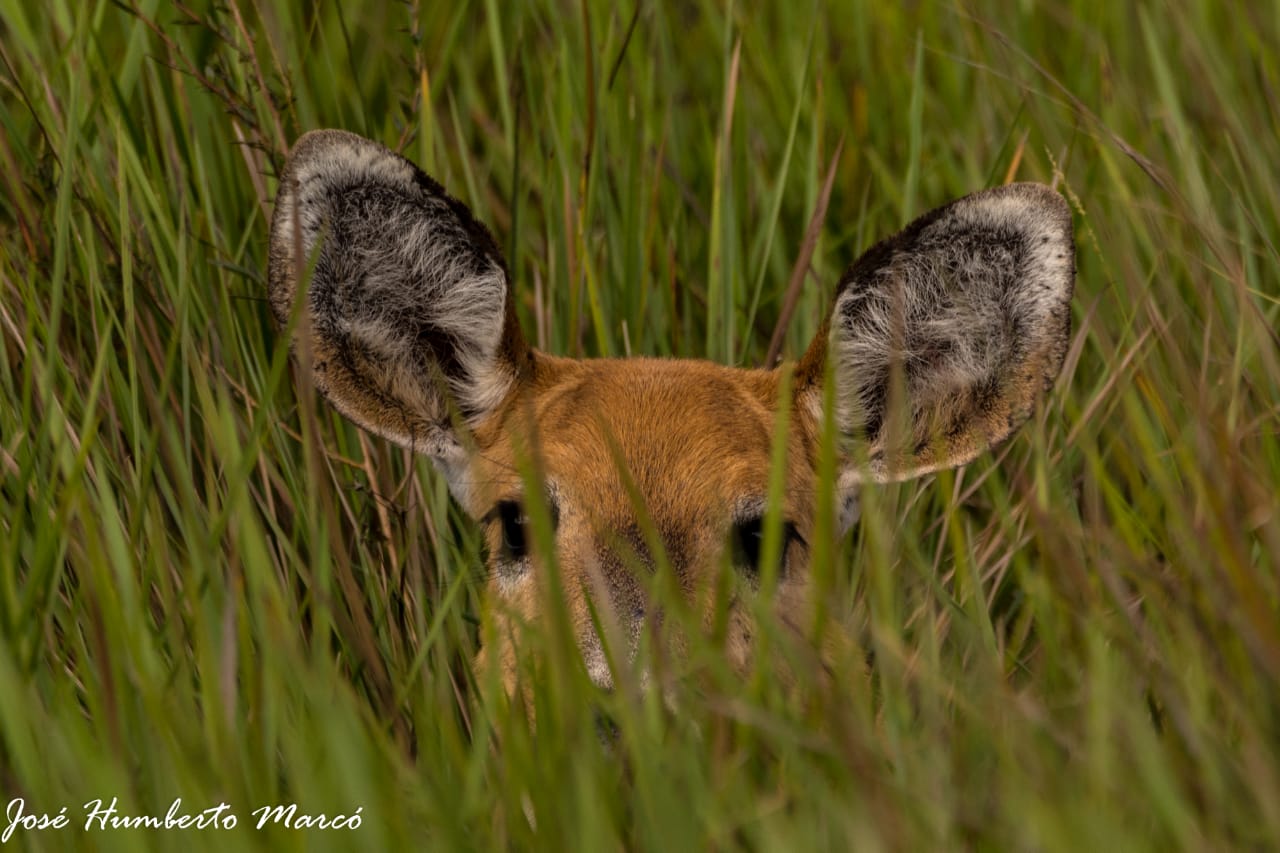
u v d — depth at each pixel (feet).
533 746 24.52
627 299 39.32
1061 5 47.83
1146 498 29.19
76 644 26.37
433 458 32.78
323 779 21.91
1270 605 25.90
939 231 30.48
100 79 37.50
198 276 35.83
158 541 27.25
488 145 43.55
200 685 25.82
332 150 29.32
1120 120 41.50
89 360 34.32
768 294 41.78
